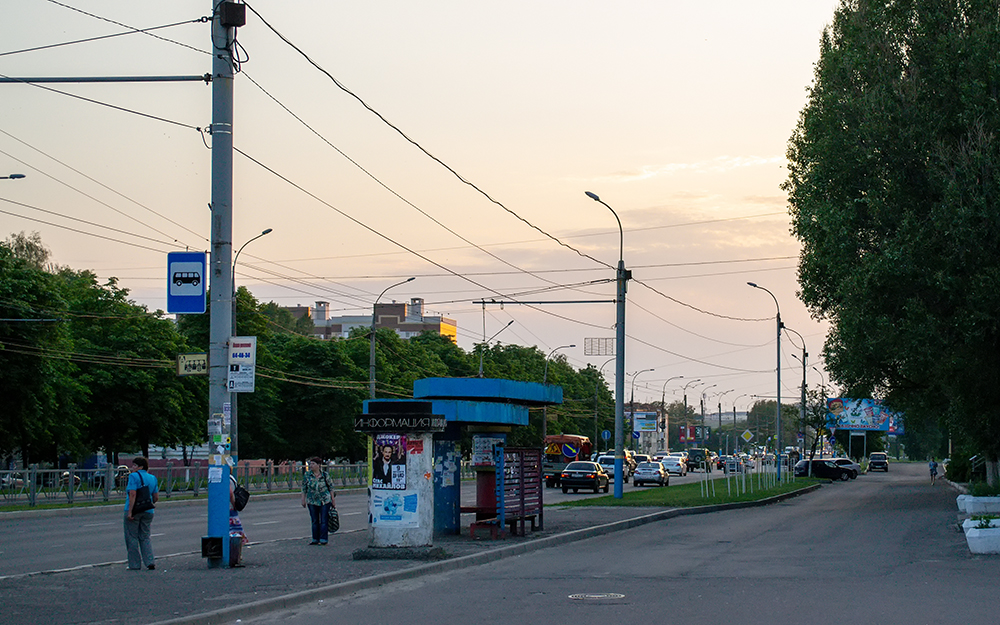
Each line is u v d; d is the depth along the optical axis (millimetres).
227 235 15656
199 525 27844
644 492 46906
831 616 10531
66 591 12750
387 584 14195
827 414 77375
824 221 29938
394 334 81625
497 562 17281
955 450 65375
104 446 54281
